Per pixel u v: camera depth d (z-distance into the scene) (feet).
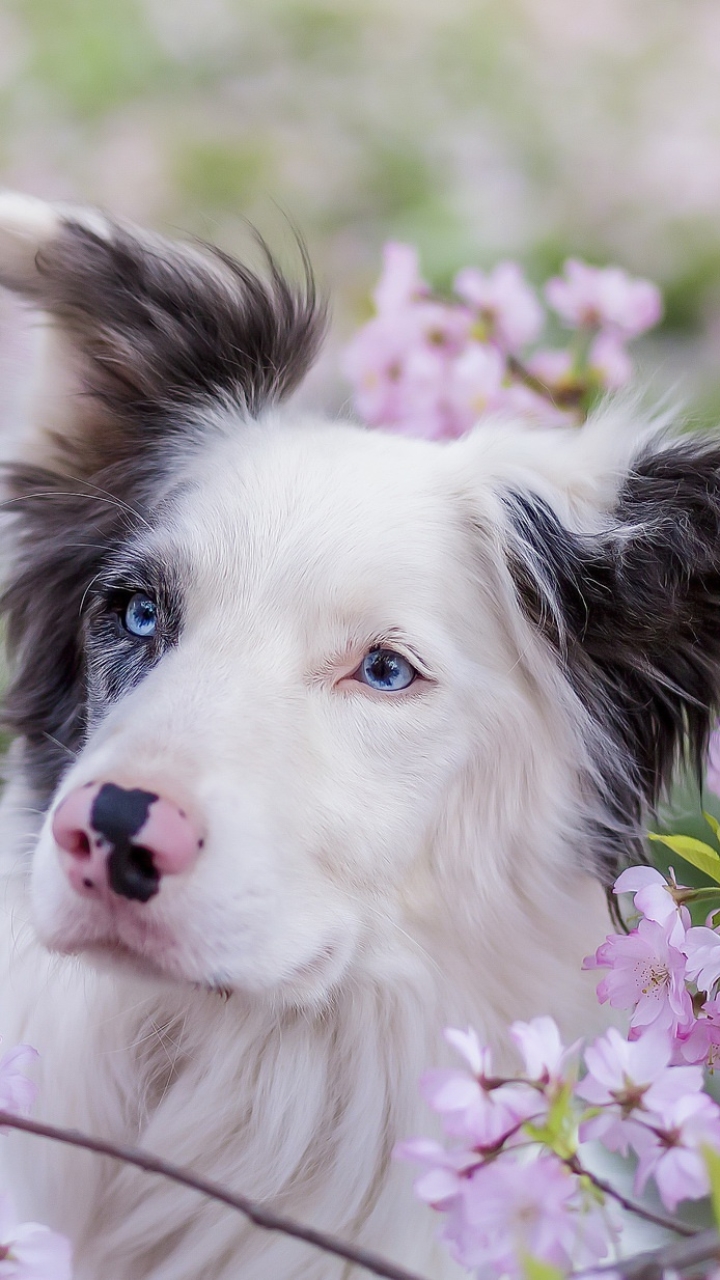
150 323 3.49
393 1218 3.31
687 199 7.50
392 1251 3.31
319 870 3.22
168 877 3.10
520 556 3.37
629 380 3.96
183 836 3.09
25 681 3.51
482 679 3.34
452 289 6.67
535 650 3.38
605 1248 2.86
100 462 3.51
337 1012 3.31
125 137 8.10
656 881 3.09
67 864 3.11
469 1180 2.84
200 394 3.51
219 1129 3.34
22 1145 3.35
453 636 3.33
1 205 3.38
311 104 8.61
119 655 3.35
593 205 7.55
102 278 3.45
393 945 3.30
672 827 3.65
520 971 3.36
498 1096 2.86
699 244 7.16
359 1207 3.32
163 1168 2.88
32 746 3.50
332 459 3.39
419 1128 3.32
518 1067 3.36
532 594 3.38
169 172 7.75
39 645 3.51
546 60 9.20
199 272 3.54
